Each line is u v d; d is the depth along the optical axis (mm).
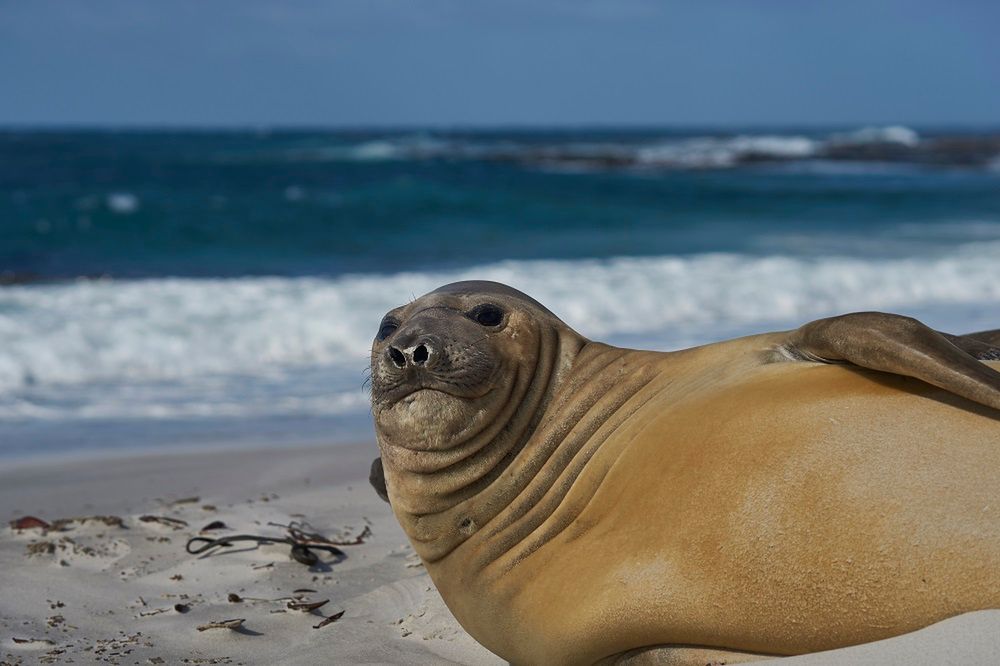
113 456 8328
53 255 19797
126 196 26281
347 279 15578
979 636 3010
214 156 49281
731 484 3451
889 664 3027
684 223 26203
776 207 29953
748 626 3377
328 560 5891
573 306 13844
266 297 13703
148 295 13766
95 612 5188
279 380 10914
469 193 30031
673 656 3592
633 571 3578
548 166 47031
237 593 5418
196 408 9891
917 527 3156
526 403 4227
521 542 4035
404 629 4867
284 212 25594
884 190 35375
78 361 11227
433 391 4102
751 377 3793
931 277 15875
